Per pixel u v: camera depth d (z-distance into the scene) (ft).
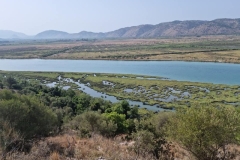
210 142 39.60
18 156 36.11
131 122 110.93
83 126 93.20
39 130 69.26
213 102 228.63
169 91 279.69
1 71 435.94
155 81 330.34
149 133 49.62
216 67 435.12
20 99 78.84
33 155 37.29
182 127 41.93
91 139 56.90
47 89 266.16
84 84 337.52
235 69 410.11
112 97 267.18
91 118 95.61
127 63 526.57
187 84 307.99
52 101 218.18
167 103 231.71
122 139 65.82
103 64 524.11
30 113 68.69
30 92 240.32
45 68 485.56
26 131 60.90
